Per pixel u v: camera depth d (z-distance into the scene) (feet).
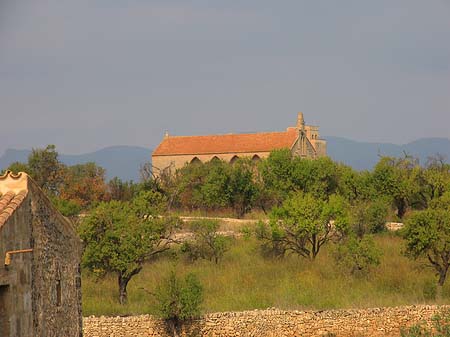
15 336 136.46
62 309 168.45
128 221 444.55
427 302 432.66
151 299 427.33
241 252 540.11
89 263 435.53
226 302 429.38
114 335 374.43
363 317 401.90
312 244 524.93
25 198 145.18
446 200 564.71
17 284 138.21
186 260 518.37
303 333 394.32
